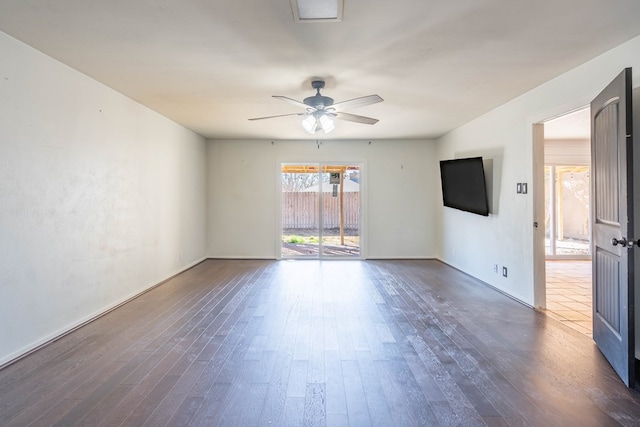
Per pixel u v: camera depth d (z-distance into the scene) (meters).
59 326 2.99
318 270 5.80
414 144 6.83
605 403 2.02
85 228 3.32
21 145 2.63
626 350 2.19
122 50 2.76
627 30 2.46
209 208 6.80
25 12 2.20
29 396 2.08
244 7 2.14
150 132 4.55
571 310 3.75
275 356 2.63
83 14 2.22
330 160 6.83
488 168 4.72
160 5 2.12
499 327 3.23
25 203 2.66
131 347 2.78
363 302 4.01
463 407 1.99
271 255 6.84
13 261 2.57
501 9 2.18
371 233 6.87
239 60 2.96
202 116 4.92
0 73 2.46
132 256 4.14
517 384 2.23
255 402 2.04
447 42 2.63
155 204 4.71
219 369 2.43
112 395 2.10
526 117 3.86
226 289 4.57
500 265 4.46
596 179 2.75
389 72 3.24
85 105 3.31
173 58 2.92
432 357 2.62
